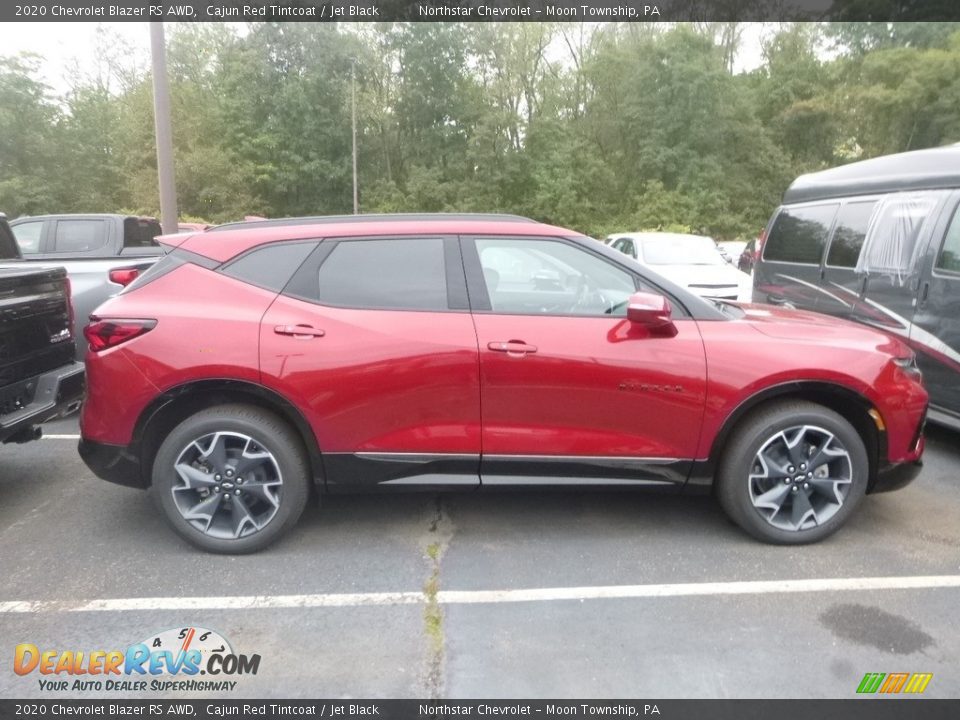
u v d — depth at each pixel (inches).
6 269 165.5
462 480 137.6
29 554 137.6
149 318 130.6
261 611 118.1
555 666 103.5
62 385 165.2
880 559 134.9
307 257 135.8
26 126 1339.8
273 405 133.3
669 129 1461.6
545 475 137.4
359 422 132.5
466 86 1574.8
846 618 115.1
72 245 347.3
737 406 132.8
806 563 133.5
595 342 131.5
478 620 115.4
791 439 135.6
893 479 140.2
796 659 104.7
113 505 161.9
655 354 131.6
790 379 132.0
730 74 1512.1
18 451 200.8
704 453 135.8
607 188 1546.5
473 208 1504.7
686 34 1450.5
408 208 1545.3
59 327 172.7
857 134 1515.7
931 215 196.5
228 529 137.0
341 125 1547.7
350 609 118.7
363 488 138.0
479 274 136.1
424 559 135.9
